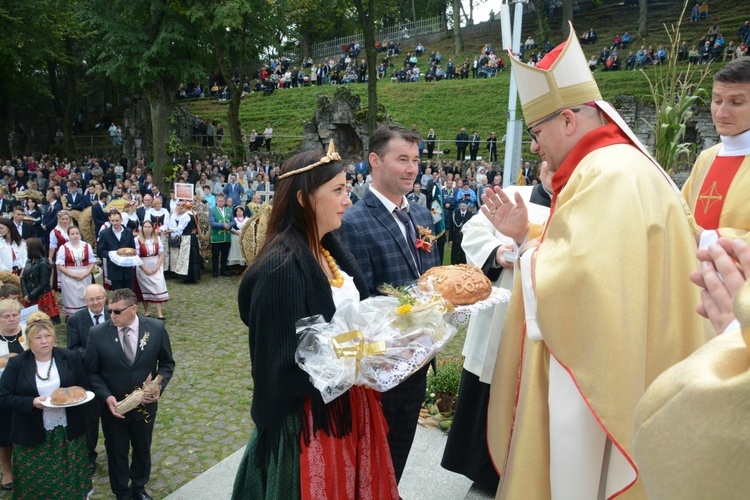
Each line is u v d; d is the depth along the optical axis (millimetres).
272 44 27641
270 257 2100
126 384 4230
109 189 27453
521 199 2311
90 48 31578
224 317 9695
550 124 2074
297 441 2090
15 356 4105
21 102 40375
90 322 5387
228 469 4289
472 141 25625
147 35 26141
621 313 1669
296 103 37875
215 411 6016
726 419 665
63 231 9609
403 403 2791
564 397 1879
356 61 42906
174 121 30844
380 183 3201
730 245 1004
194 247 12234
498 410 2330
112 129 36562
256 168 25312
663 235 1773
